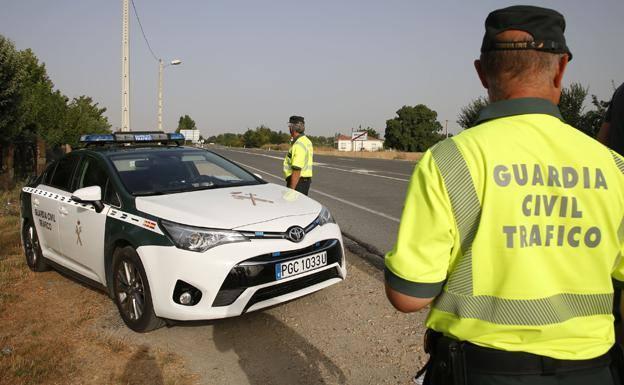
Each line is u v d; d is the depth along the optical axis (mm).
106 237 4102
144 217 3816
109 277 4117
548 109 1325
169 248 3531
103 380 3113
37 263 5383
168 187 4469
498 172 1244
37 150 13000
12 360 3316
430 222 1270
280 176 18422
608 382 1287
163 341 3658
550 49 1294
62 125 19062
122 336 3752
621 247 1299
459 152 1281
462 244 1277
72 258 4730
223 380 3102
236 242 3537
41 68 18656
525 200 1237
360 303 4289
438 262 1277
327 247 3979
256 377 3135
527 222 1236
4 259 5898
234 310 3457
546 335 1246
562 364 1250
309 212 4145
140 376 3156
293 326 3857
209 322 3973
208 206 3924
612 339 1324
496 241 1242
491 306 1266
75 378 3139
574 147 1293
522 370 1247
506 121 1321
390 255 1343
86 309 4316
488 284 1264
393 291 1325
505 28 1318
